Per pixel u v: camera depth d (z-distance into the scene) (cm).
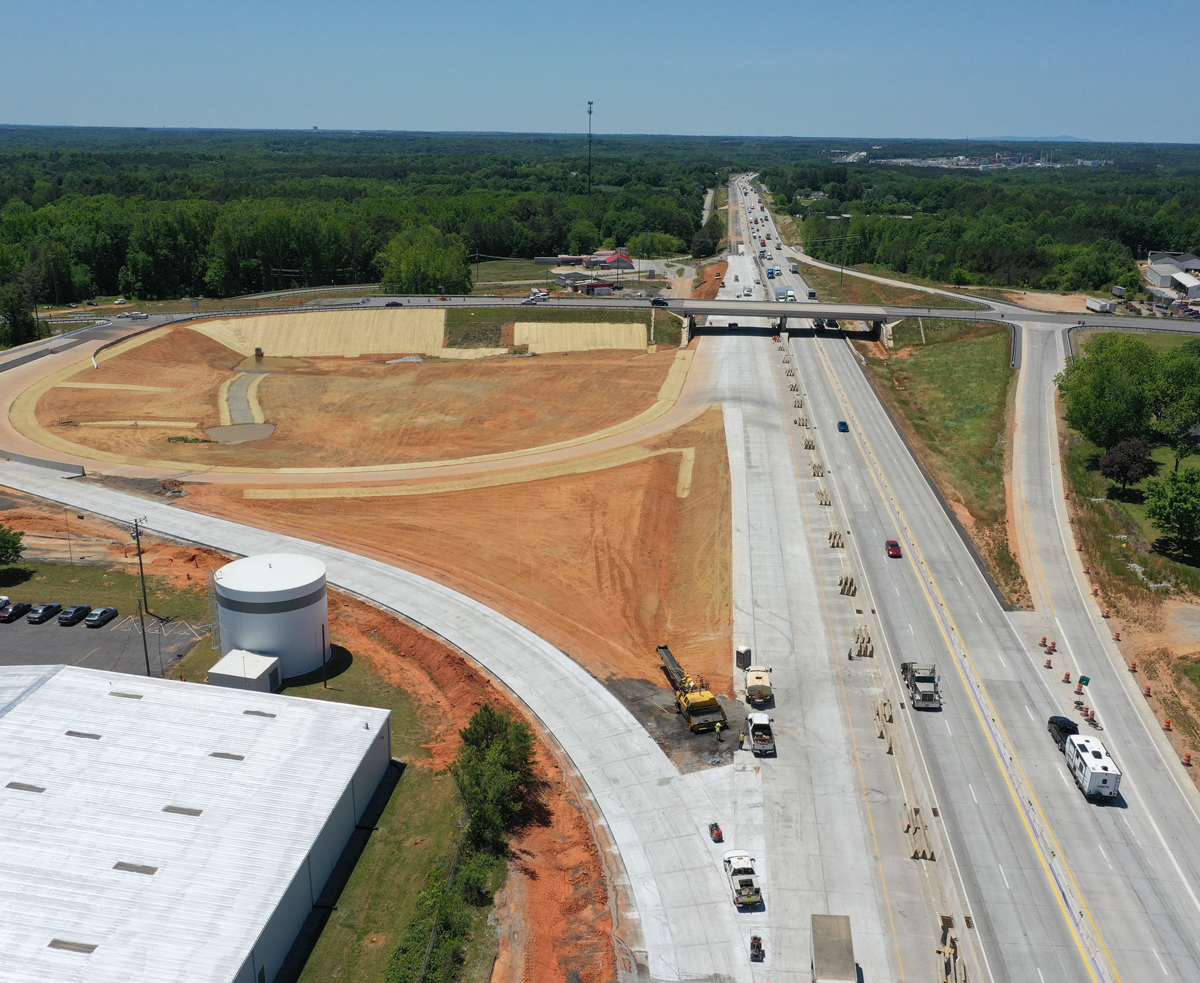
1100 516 10062
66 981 3897
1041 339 15938
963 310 18400
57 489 10556
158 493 10562
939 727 6544
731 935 4738
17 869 4469
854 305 18162
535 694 6762
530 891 4947
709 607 8162
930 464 11544
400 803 5622
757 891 4903
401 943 4516
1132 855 5422
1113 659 7531
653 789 5806
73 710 5712
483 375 15362
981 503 10362
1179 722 6750
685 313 17600
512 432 12838
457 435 12738
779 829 5494
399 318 17875
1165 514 9050
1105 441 11612
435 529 9700
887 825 5556
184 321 17412
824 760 6122
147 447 12181
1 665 6638
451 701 6769
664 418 13162
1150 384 11494
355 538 9450
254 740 5534
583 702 6694
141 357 15838
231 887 4444
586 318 17738
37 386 14312
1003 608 8262
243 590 6800
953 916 4909
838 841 5412
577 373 15312
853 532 9650
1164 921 4947
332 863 5038
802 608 8138
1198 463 11312
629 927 4772
